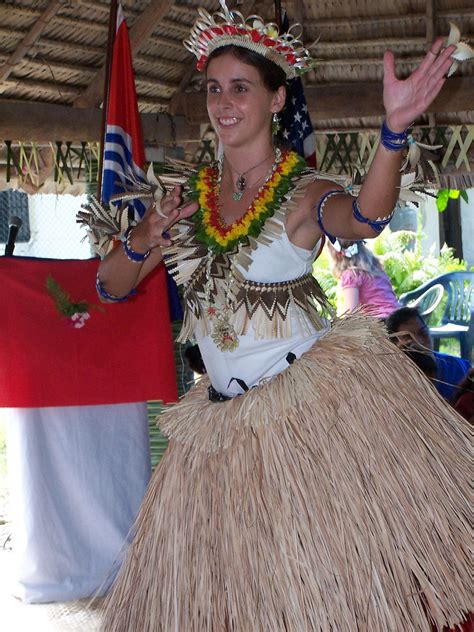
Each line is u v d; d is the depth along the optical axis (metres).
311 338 2.50
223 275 2.46
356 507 2.27
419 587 2.31
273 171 2.46
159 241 2.46
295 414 2.35
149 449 4.84
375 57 6.43
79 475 4.66
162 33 6.04
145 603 2.45
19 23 5.21
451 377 4.97
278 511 2.28
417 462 2.36
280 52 2.47
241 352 2.48
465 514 2.39
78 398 4.34
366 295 7.08
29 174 6.19
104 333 4.36
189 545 2.39
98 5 5.43
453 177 6.72
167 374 4.36
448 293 8.41
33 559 4.64
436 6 6.11
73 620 4.39
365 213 2.18
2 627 4.32
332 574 2.23
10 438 4.69
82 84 5.83
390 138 2.09
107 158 4.14
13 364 4.34
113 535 4.70
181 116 6.49
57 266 4.39
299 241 2.43
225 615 2.31
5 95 5.63
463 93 6.19
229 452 2.38
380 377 2.43
